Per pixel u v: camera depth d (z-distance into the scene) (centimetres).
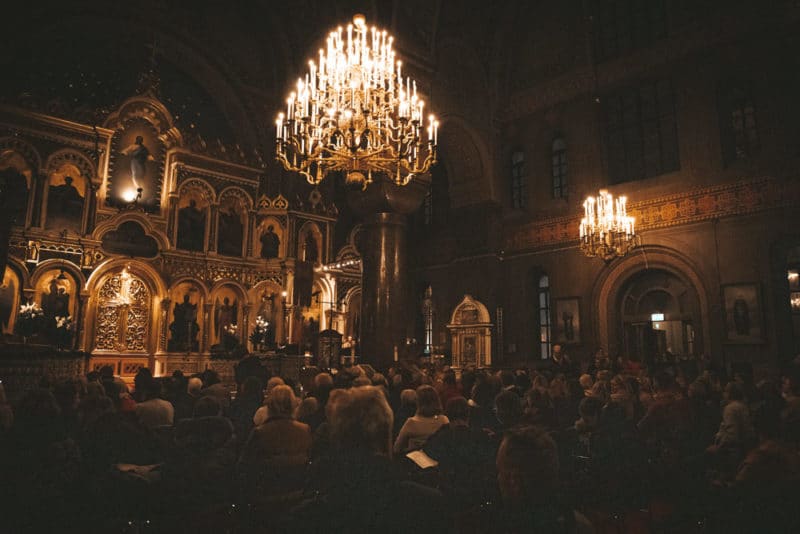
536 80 2277
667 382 646
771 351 1578
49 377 716
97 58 1958
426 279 2588
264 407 592
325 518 305
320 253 2308
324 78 890
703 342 1711
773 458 364
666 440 601
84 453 415
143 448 441
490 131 2297
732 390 586
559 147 2222
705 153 1788
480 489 351
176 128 2006
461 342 2141
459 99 2173
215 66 2105
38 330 1555
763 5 1714
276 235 2220
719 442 559
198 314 2012
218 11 2136
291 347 1845
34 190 1730
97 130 1841
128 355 1838
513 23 2327
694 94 1841
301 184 2309
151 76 1980
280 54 2219
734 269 1677
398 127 884
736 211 1692
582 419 565
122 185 1906
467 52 2233
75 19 1816
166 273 1948
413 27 1702
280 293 2138
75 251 1773
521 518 293
